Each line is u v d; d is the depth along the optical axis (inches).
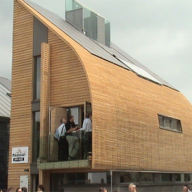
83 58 794.2
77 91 793.6
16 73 880.3
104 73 828.6
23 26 892.6
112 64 930.1
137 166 852.6
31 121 839.7
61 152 778.8
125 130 820.0
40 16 879.1
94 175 809.5
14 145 853.2
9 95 1218.6
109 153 759.7
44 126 799.1
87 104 769.6
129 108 848.9
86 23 1083.9
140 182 901.8
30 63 864.9
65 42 820.6
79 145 754.2
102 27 1159.6
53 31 838.5
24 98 857.5
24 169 828.6
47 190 791.7
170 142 1015.0
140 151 869.8
